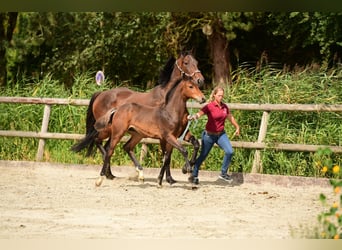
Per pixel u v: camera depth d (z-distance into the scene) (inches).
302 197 523.8
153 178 629.6
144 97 589.9
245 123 651.5
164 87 575.5
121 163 688.4
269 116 620.1
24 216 439.5
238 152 631.8
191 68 545.3
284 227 409.1
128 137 683.4
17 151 743.1
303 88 660.7
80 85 781.3
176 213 455.2
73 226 408.8
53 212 454.9
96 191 544.7
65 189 554.3
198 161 565.6
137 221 426.3
